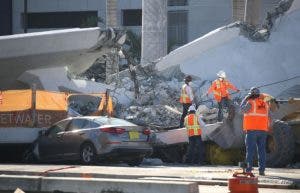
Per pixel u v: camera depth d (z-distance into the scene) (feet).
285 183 130.72
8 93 216.33
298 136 190.90
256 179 102.68
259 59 287.69
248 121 142.00
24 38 262.88
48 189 123.13
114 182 117.80
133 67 293.84
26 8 615.98
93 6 629.92
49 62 273.75
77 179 121.39
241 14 372.38
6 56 262.26
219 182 130.41
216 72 287.89
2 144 215.51
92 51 273.54
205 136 202.90
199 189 123.75
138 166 188.96
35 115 214.28
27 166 157.79
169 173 142.82
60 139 193.98
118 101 273.75
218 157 203.51
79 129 190.80
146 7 335.26
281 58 286.46
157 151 218.38
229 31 292.40
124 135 183.42
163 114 241.55
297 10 290.76
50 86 282.36
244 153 204.74
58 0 636.89
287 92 280.51
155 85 279.28
